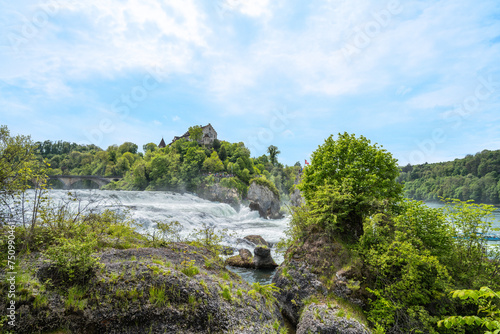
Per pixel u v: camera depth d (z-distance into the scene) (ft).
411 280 34.96
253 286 34.96
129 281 24.27
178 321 22.79
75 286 22.53
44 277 22.45
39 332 18.92
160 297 23.56
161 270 26.25
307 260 45.44
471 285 34.45
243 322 25.85
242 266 63.72
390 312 34.55
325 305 36.42
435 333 30.73
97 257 25.82
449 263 37.81
